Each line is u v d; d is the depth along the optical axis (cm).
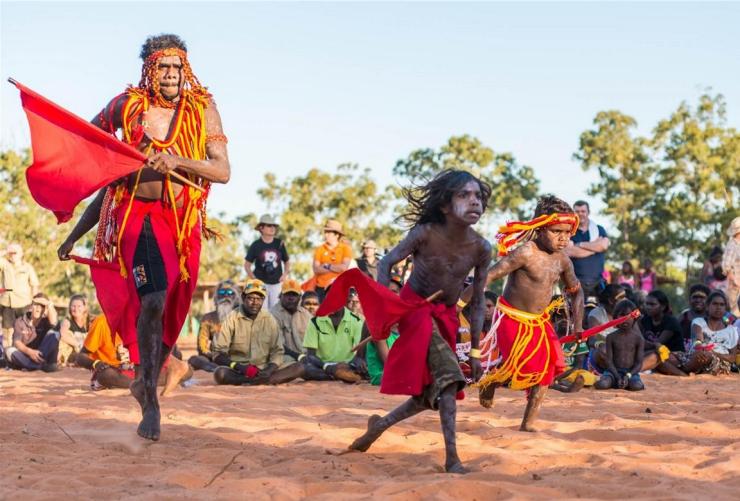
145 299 559
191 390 1058
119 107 579
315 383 1191
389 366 514
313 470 501
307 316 1360
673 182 4525
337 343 1224
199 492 432
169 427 652
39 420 711
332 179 4800
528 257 651
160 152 564
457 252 522
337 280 518
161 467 498
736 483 461
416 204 527
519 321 654
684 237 4425
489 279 648
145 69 582
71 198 542
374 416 555
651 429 660
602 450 568
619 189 4606
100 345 1064
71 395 981
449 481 441
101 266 593
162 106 584
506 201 4947
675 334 1346
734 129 4503
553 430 671
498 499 429
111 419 720
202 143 582
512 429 682
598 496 434
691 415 755
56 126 542
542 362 651
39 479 461
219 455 541
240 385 1158
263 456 544
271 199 4828
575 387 1048
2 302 1661
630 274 2097
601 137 4656
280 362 1184
